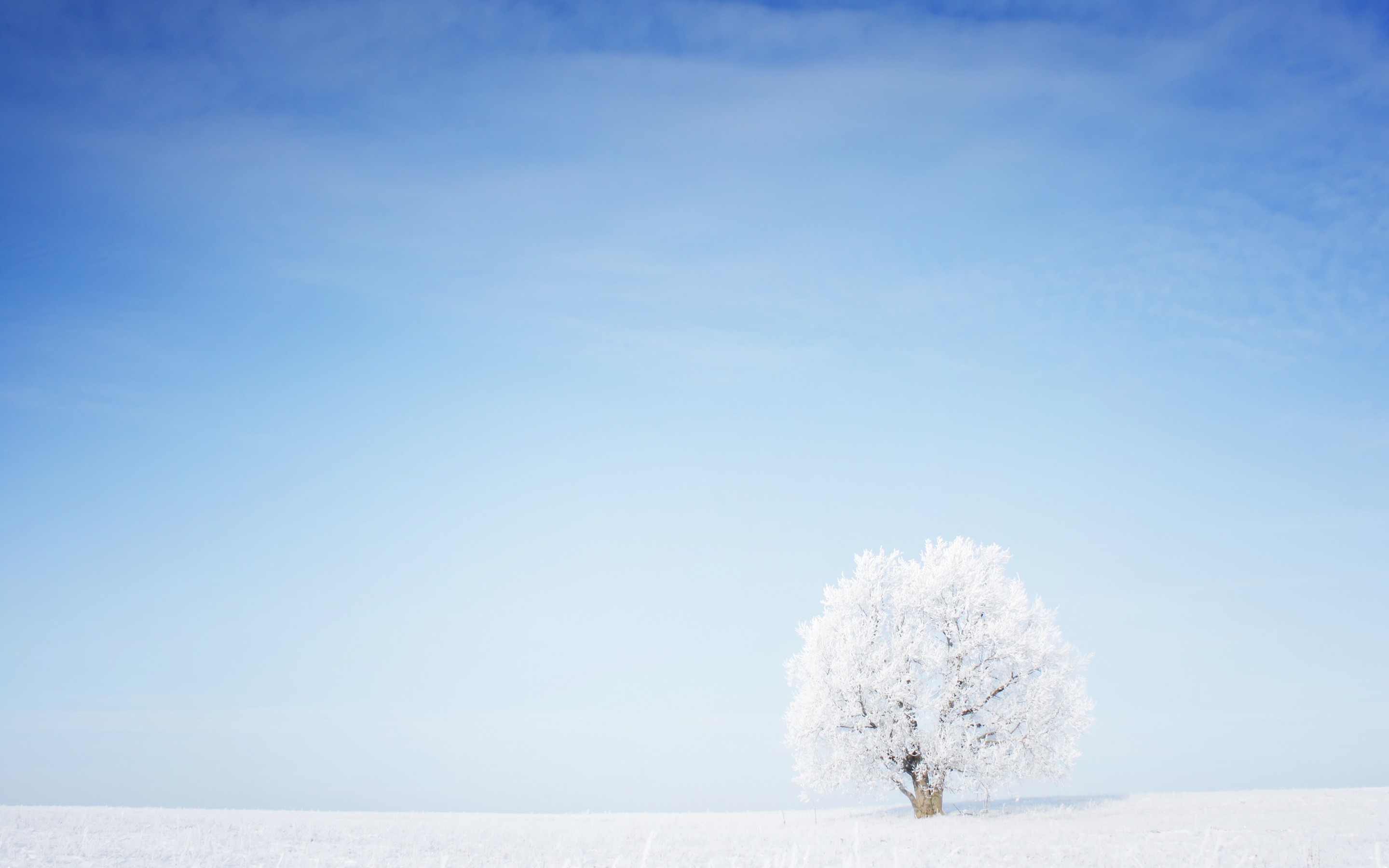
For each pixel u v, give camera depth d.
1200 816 33.00
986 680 38.72
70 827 26.28
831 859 22.06
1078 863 20.42
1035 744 37.75
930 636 39.69
